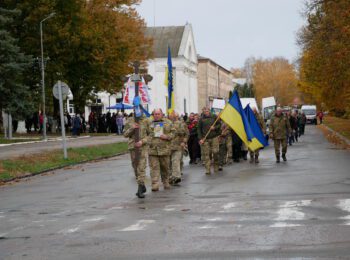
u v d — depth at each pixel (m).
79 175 21.03
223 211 11.46
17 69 39.97
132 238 9.12
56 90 26.89
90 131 63.03
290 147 34.59
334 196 13.02
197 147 24.86
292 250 7.90
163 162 15.83
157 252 8.09
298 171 19.39
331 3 34.28
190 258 7.68
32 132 60.75
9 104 40.88
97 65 56.22
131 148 15.65
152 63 104.44
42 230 10.19
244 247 8.19
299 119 48.34
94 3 57.66
